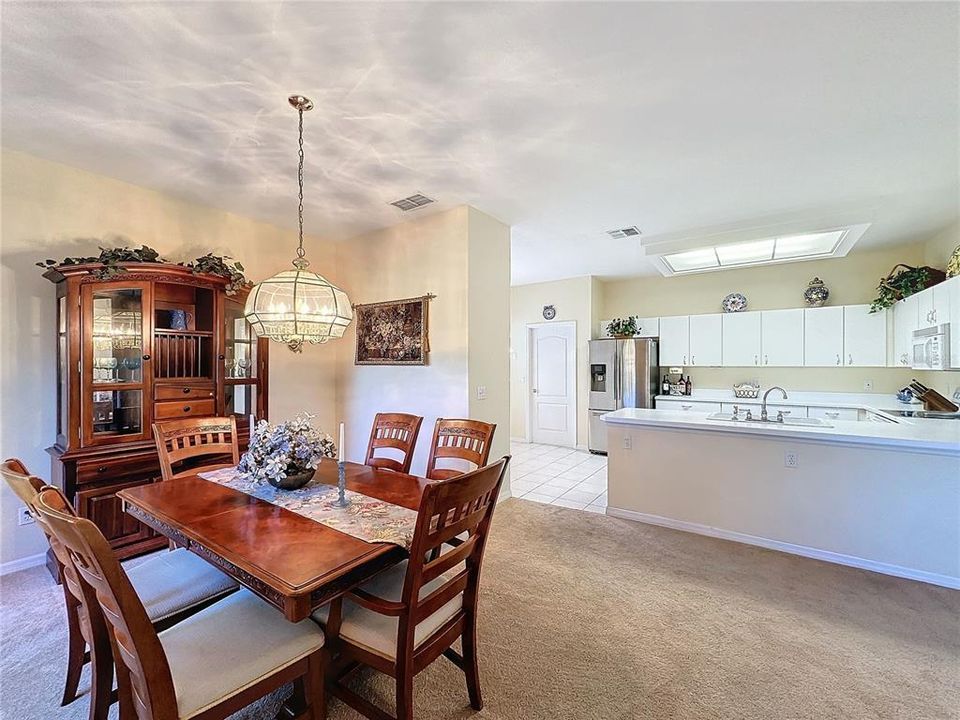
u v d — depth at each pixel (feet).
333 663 5.69
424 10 5.34
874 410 13.88
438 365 12.87
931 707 5.55
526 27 5.65
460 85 6.86
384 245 14.12
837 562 9.52
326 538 5.11
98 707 4.63
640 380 20.20
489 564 9.44
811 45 5.96
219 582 5.86
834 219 11.87
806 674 6.14
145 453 9.22
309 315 7.08
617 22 5.57
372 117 7.73
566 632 7.07
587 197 11.48
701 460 11.14
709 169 9.77
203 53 6.09
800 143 8.63
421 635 4.91
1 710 5.46
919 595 8.19
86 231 9.86
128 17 5.40
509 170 9.87
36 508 3.96
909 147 8.73
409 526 5.48
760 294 19.36
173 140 8.52
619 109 7.52
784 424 10.85
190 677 4.06
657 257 15.47
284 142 8.60
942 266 14.11
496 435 13.43
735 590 8.37
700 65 6.39
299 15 5.41
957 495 8.52
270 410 13.75
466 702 5.62
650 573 9.04
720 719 5.37
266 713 5.55
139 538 9.23
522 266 19.79
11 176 8.92
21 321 9.07
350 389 15.12
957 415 12.61
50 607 7.65
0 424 8.87
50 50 5.98
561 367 23.12
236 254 12.74
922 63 6.29
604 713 5.45
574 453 21.39
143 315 9.34
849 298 17.39
